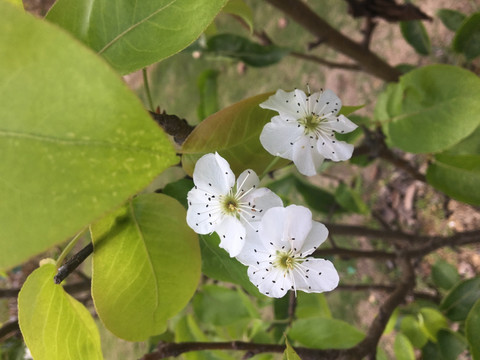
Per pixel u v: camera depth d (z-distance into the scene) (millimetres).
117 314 105
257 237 102
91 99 53
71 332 104
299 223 99
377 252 207
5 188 56
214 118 92
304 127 102
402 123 175
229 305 215
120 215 105
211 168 99
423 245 219
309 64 368
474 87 156
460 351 185
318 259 103
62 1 93
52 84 52
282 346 142
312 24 217
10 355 191
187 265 108
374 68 244
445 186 178
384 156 204
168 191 116
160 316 110
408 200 304
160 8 91
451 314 190
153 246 106
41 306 99
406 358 191
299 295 207
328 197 253
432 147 168
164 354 133
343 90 344
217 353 191
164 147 55
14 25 50
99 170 56
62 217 56
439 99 164
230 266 115
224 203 101
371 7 210
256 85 409
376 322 171
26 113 54
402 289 188
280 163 106
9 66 52
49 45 51
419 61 302
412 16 209
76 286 188
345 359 147
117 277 103
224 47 230
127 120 54
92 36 93
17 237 56
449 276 240
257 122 101
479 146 206
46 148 55
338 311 333
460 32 204
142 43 91
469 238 203
